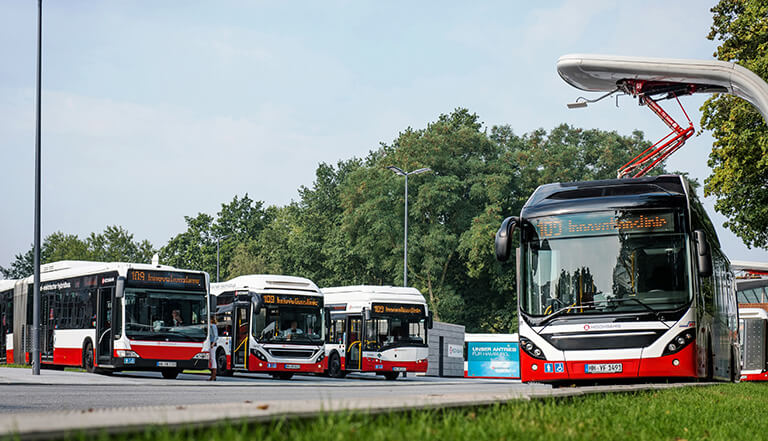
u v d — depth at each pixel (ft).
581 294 54.44
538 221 56.44
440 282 224.12
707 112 108.68
